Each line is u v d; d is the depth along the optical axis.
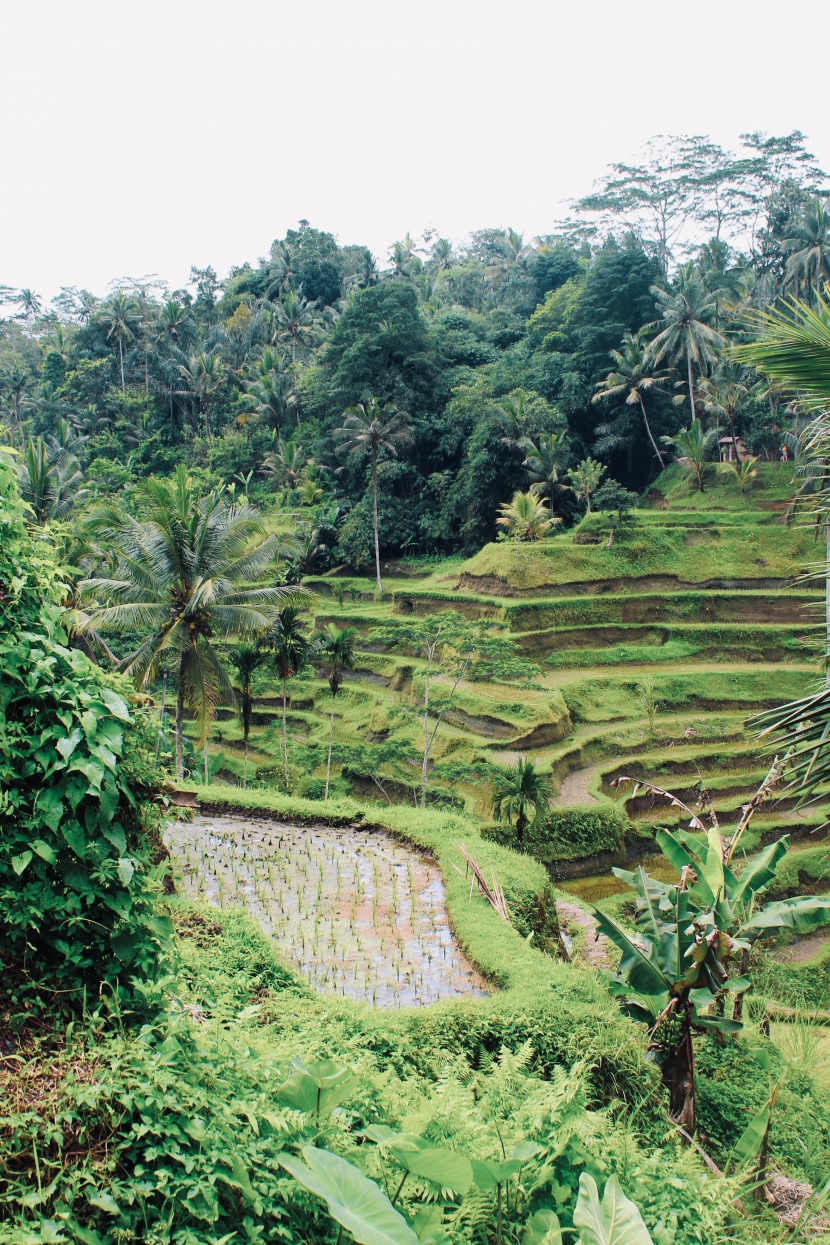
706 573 44.72
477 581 45.16
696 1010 8.45
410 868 13.79
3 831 4.00
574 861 26.19
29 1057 3.65
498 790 25.28
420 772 31.81
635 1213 4.03
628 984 8.37
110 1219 3.26
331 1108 4.18
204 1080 3.88
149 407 78.75
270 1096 4.11
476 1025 8.20
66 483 36.94
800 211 64.06
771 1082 9.48
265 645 31.86
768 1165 7.69
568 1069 8.02
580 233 74.75
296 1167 3.47
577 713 35.66
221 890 11.77
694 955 8.10
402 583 55.03
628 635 41.56
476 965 10.07
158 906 4.72
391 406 55.81
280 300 86.69
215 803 17.25
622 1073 8.15
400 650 42.62
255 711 42.09
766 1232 6.11
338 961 10.20
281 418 70.69
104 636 34.00
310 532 56.88
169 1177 3.36
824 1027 12.68
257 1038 5.21
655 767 31.59
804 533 45.56
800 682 37.50
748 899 8.71
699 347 54.38
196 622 24.08
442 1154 3.71
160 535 23.59
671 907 8.58
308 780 33.16
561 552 44.44
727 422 57.00
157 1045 3.86
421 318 62.72
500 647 31.75
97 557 27.75
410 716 35.03
